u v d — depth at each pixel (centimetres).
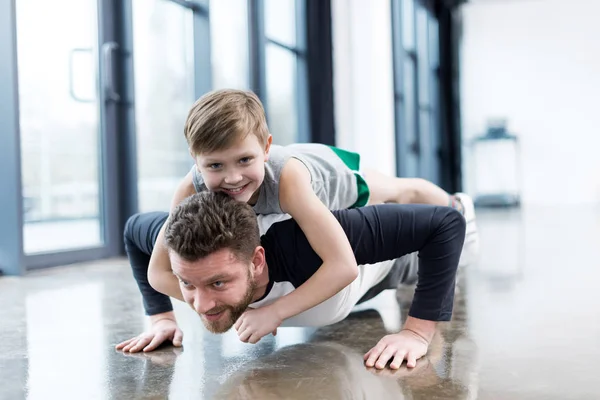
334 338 146
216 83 388
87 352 138
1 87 269
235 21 409
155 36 357
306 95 502
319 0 504
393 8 620
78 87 320
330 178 160
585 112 858
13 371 124
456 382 111
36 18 298
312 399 103
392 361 123
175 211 109
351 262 119
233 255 106
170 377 117
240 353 134
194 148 119
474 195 892
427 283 130
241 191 122
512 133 881
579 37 854
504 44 877
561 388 107
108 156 332
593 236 402
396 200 198
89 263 312
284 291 128
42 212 322
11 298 213
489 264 281
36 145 310
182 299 129
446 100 860
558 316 168
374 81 544
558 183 870
